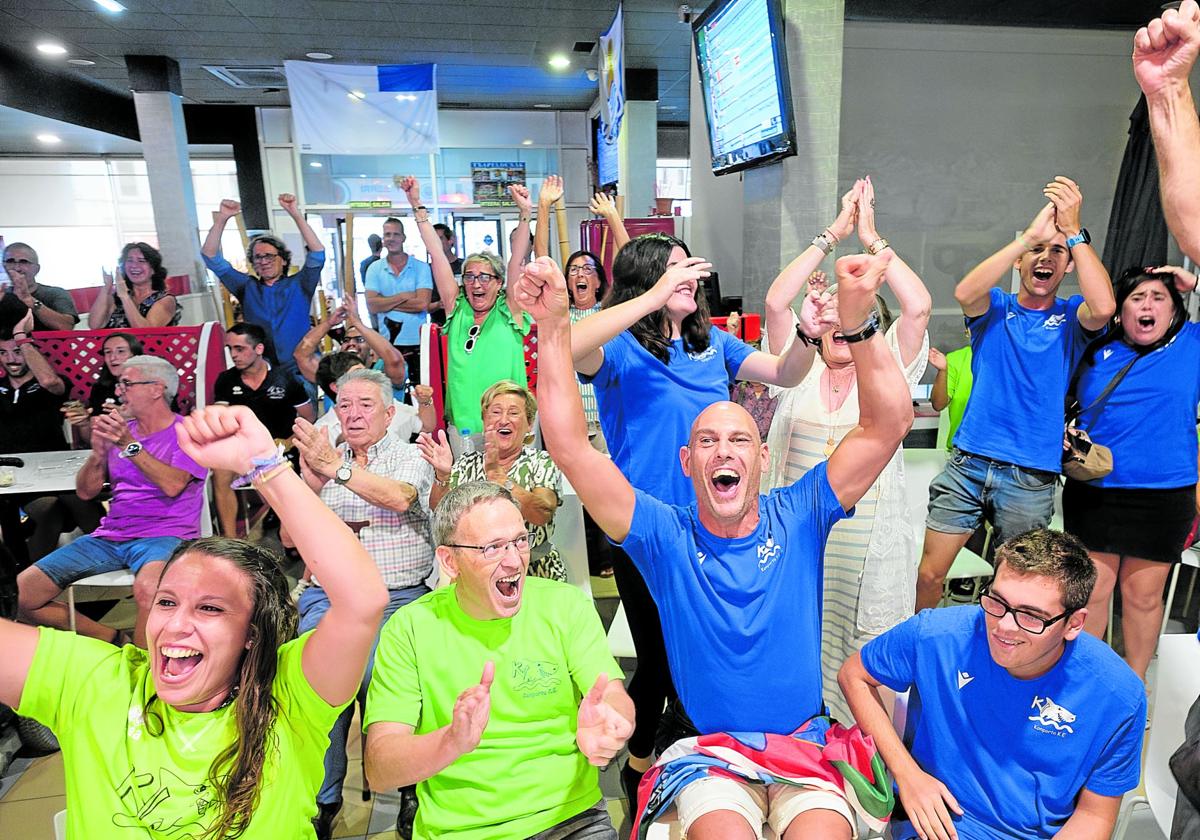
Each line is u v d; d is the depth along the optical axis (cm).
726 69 347
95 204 1152
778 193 333
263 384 373
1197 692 143
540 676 144
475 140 1009
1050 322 233
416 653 145
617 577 187
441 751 124
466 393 296
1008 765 136
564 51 716
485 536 138
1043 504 236
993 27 413
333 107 739
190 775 110
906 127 421
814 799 126
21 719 239
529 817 141
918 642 144
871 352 127
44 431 362
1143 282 223
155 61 713
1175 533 234
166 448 270
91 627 291
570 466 133
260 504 409
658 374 181
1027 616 124
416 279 575
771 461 216
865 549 194
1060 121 437
